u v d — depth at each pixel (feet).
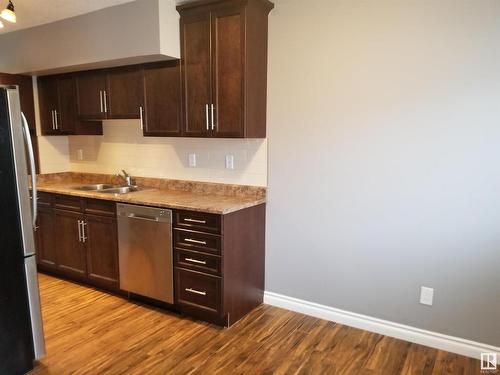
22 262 7.20
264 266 10.39
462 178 7.68
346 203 9.02
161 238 9.49
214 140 10.77
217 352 8.06
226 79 9.08
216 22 9.00
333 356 7.95
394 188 8.41
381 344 8.44
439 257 8.11
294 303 10.03
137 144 12.40
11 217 6.99
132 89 10.72
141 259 9.96
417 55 7.83
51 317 9.50
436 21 7.57
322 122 9.07
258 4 8.95
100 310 9.91
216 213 8.56
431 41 7.66
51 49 11.24
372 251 8.84
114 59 10.01
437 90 7.72
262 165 10.07
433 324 8.33
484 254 7.66
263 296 10.52
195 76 9.52
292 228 9.84
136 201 9.80
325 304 9.61
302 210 9.63
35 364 7.59
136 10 9.39
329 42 8.74
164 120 10.24
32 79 13.05
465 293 7.93
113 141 12.95
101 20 10.04
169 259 9.43
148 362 7.69
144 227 9.75
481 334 7.88
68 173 14.33
